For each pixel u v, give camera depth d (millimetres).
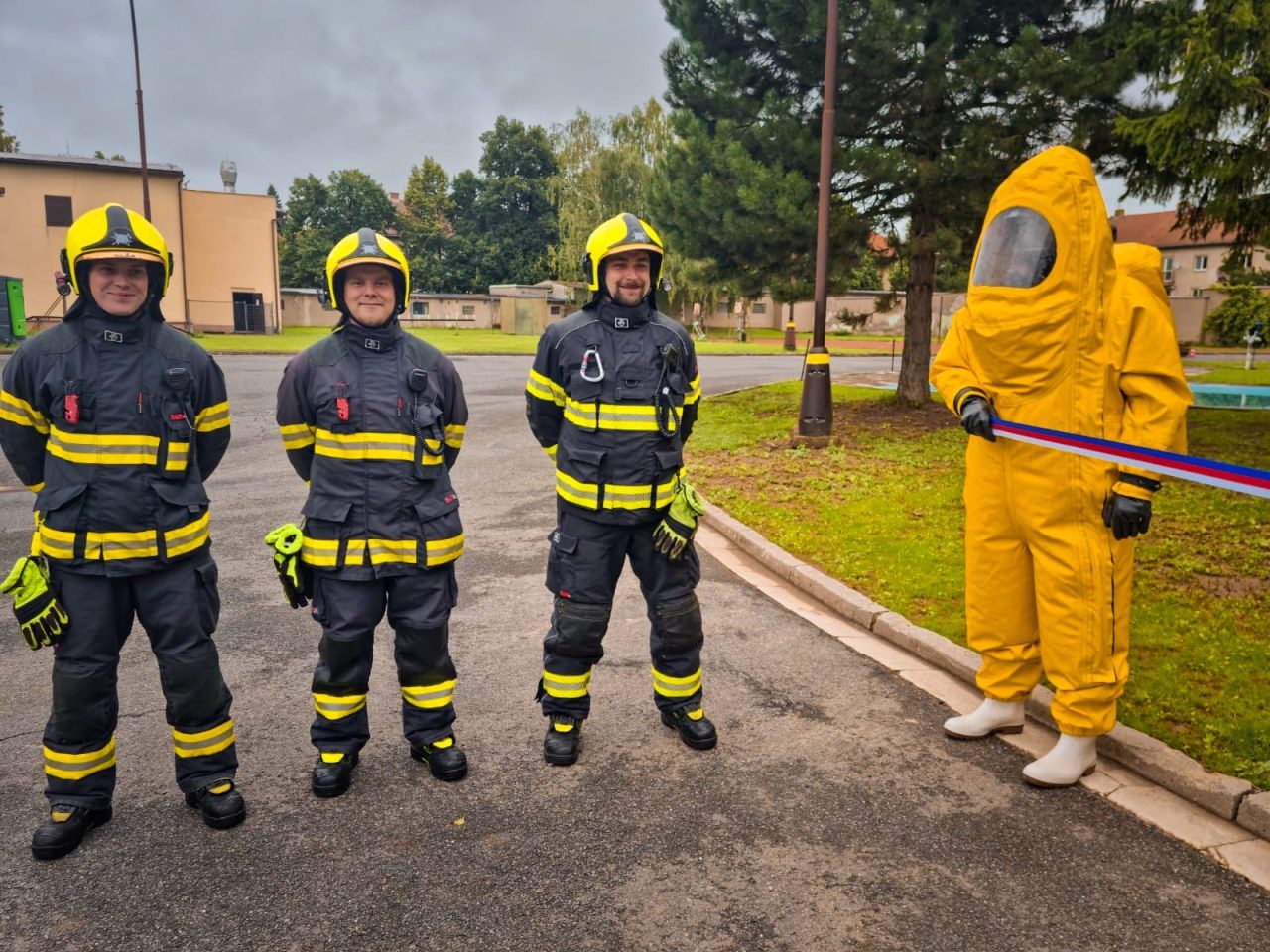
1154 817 3152
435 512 3365
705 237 13133
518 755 3650
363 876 2842
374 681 4402
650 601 3768
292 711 4043
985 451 3471
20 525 7484
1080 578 3172
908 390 14039
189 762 3137
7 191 31609
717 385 19281
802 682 4371
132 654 4676
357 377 3303
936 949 2516
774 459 10023
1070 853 2959
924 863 2912
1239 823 3096
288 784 3414
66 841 2941
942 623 4941
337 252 3273
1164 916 2645
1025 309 3172
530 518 7730
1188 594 5281
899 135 12383
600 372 3521
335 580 3295
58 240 32375
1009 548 3482
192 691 3084
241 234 38531
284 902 2709
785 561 6145
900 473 9109
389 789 3383
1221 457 9344
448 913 2660
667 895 2744
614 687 4309
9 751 3676
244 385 17828
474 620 5227
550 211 73562
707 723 3734
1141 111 11000
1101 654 3213
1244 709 3797
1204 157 9188
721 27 12984
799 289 13273
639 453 3535
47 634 2896
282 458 10414
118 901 2715
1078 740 3336
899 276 14570
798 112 12680
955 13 11305
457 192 77938
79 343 2953
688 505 3545
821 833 3084
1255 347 35188
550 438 3893
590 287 3615
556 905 2699
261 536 7016
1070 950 2510
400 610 3422
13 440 2982
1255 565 5773
